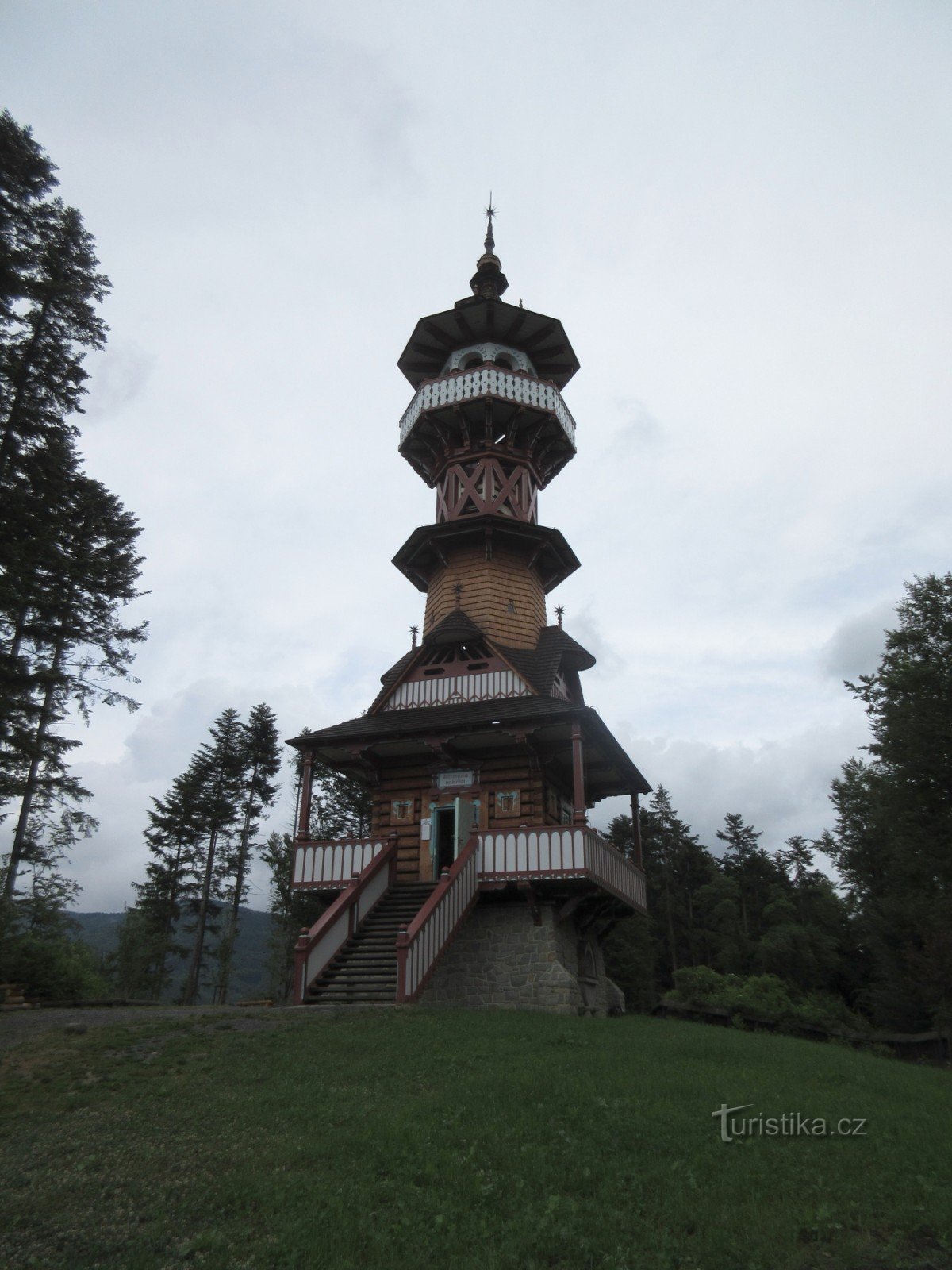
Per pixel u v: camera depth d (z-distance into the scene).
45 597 24.12
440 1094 9.41
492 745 22.86
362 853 21.98
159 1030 12.88
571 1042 12.79
